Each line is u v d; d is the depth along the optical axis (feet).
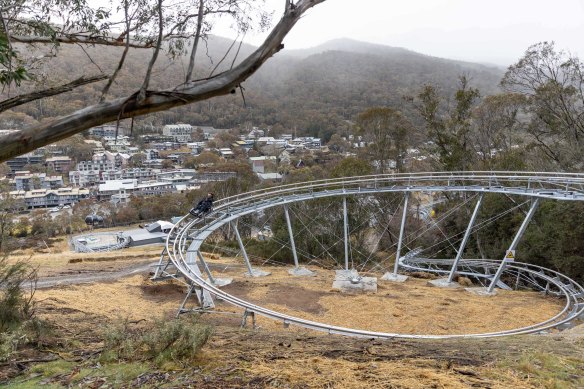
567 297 75.41
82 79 17.11
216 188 178.60
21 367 22.71
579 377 21.83
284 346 29.22
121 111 14.62
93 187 312.50
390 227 156.87
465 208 138.10
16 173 310.65
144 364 23.04
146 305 61.77
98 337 30.71
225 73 16.05
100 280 74.59
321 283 90.02
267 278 93.30
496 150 159.22
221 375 21.21
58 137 14.11
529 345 30.96
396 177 114.21
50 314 41.83
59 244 187.11
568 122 139.64
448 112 162.61
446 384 19.97
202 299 62.64
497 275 88.02
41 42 26.32
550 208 108.37
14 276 36.17
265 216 168.55
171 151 437.17
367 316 70.85
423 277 115.55
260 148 438.40
